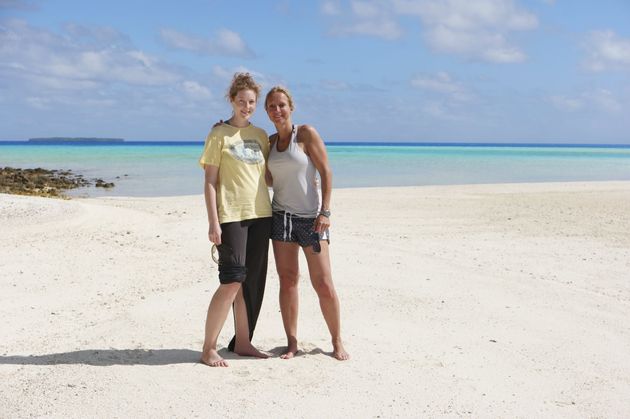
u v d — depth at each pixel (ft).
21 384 13.76
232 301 15.11
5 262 27.89
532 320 20.40
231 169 15.03
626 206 57.72
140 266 27.78
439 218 48.39
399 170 123.85
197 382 13.89
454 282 25.55
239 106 15.28
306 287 23.97
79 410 12.38
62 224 37.42
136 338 17.47
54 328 18.60
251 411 12.46
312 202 15.84
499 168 134.62
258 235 15.39
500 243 36.47
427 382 14.33
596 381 15.01
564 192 73.26
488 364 15.92
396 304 21.94
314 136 15.61
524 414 12.85
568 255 32.78
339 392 13.55
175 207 52.08
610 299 23.49
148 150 256.11
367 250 32.01
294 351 16.25
